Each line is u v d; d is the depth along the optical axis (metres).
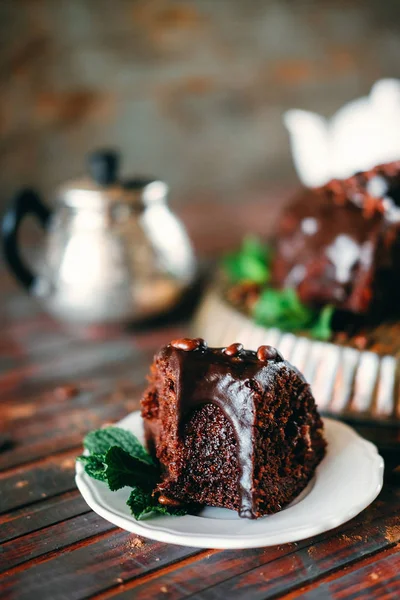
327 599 0.42
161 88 1.12
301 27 1.21
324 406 0.58
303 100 1.26
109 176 0.72
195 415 0.48
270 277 0.70
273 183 1.24
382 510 0.48
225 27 1.15
